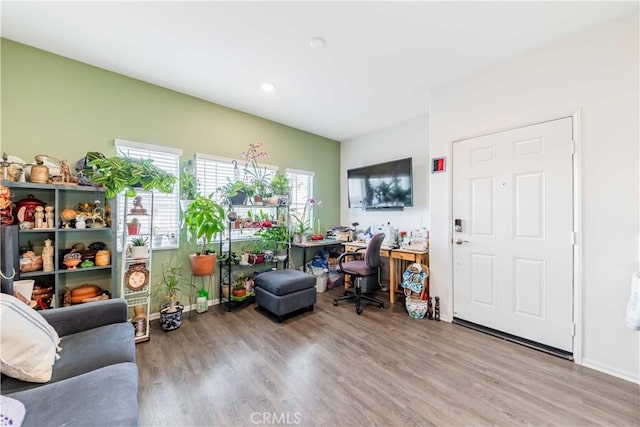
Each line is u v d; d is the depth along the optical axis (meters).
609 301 1.88
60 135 2.32
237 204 3.31
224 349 2.19
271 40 2.09
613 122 1.87
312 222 4.48
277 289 2.74
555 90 2.11
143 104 2.75
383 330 2.56
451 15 1.82
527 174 2.27
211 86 2.87
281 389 1.70
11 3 1.70
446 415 1.48
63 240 2.33
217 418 1.46
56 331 1.54
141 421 1.43
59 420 0.90
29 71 2.19
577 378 1.81
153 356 2.07
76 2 1.70
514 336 2.36
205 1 1.70
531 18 1.85
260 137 3.75
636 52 1.78
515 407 1.54
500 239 2.43
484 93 2.51
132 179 2.22
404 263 3.72
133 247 2.40
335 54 2.28
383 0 1.68
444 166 2.80
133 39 2.09
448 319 2.77
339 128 4.25
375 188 4.11
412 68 2.50
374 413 1.50
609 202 1.89
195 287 3.12
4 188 1.67
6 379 1.17
